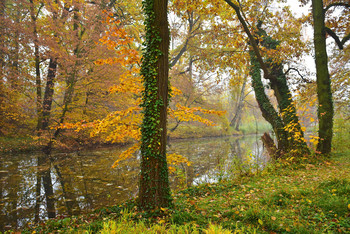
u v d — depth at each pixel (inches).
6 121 658.8
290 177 260.7
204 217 154.6
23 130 687.7
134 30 812.0
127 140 898.1
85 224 163.2
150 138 185.9
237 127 1644.9
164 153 189.3
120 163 522.0
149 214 168.7
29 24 594.9
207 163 498.9
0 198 281.7
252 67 495.8
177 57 993.5
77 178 381.7
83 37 627.2
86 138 740.7
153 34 189.6
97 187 329.7
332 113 367.6
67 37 589.0
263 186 232.8
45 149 631.8
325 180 212.5
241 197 201.0
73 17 634.2
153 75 190.2
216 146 833.5
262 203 178.2
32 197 286.2
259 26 487.5
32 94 663.1
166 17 194.4
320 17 379.6
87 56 632.4
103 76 659.4
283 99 427.5
